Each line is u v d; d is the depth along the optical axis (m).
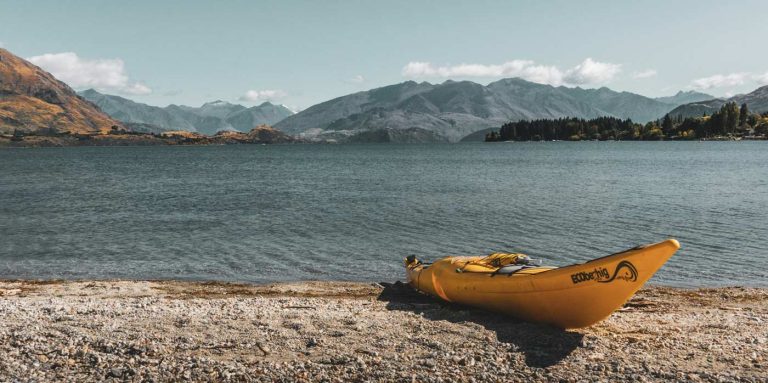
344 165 134.38
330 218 42.88
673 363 12.89
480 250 31.59
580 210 45.84
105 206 50.91
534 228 37.84
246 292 22.11
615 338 14.88
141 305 18.53
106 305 18.52
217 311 17.55
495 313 17.92
